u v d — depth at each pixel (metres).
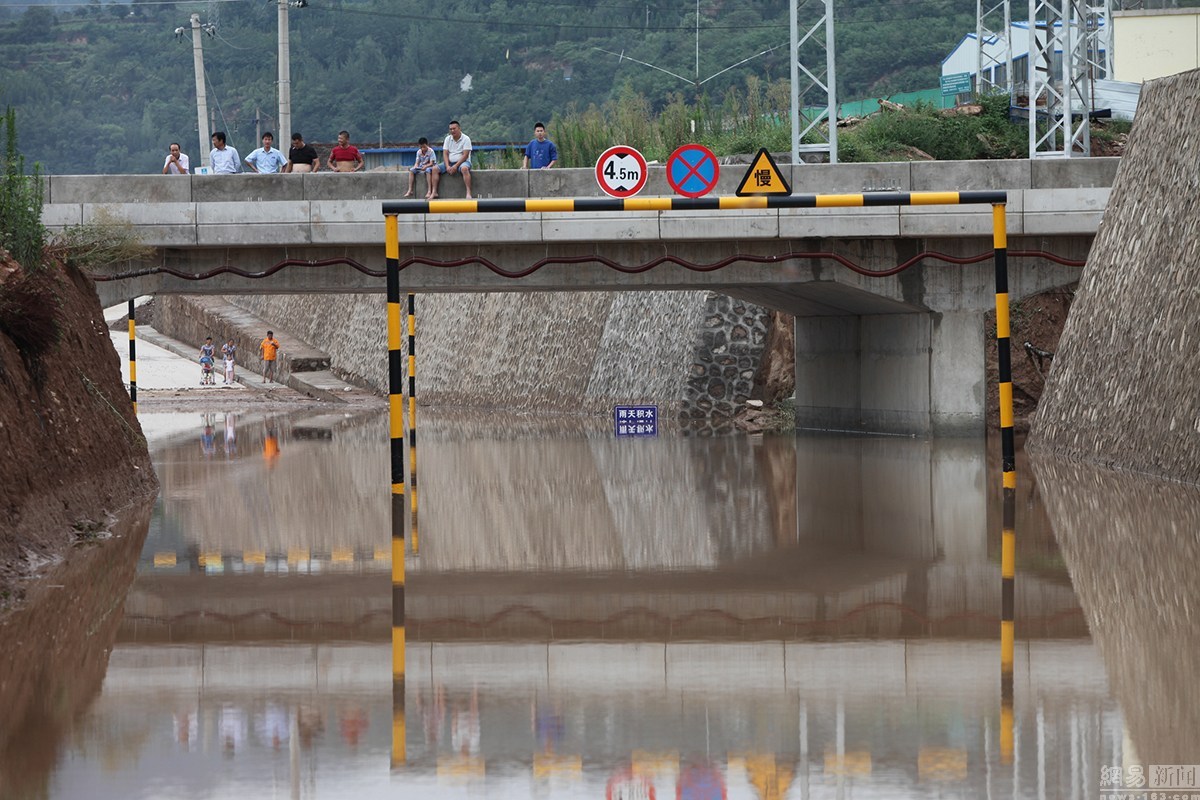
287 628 38.47
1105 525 54.78
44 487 52.47
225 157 108.19
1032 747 25.27
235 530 59.28
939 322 102.94
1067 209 97.50
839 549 51.91
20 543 47.78
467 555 52.69
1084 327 86.75
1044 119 147.50
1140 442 73.88
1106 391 80.62
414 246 98.44
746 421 136.25
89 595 43.28
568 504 68.44
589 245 99.38
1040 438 91.06
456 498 71.81
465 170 95.19
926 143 150.25
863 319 116.69
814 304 117.50
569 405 172.25
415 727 27.52
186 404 191.00
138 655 34.72
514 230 95.50
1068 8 117.94
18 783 23.91
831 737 26.31
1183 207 73.50
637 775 24.11
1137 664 31.80
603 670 32.62
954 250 101.25
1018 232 97.75
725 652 34.44
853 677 31.27
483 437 121.31
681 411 142.62
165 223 93.88
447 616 40.28
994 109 155.88
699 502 68.19
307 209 94.56
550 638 36.72
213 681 31.80
